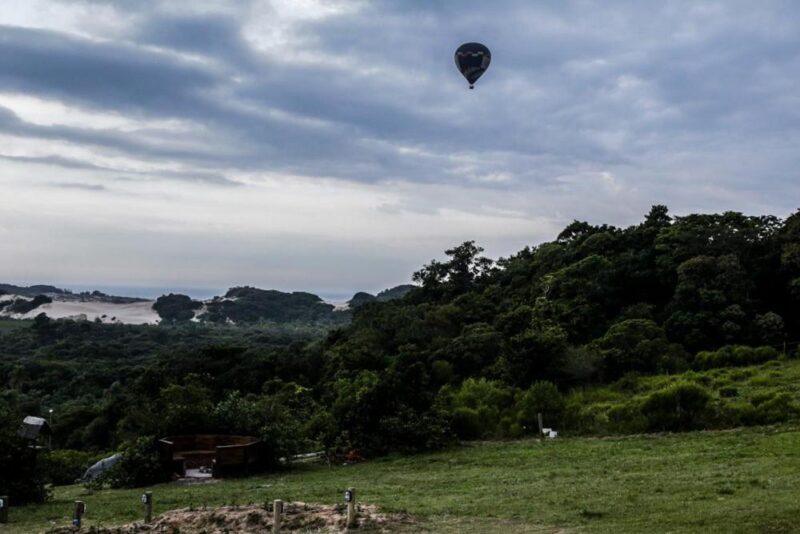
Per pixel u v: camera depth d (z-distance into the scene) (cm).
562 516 1491
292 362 6344
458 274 7506
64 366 9675
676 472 1981
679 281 5316
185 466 2809
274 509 1414
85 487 2817
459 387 4272
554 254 6862
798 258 5169
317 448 3241
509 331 5212
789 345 4741
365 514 1548
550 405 3412
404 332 5859
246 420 2980
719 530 1273
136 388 6088
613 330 4784
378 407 3212
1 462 2191
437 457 2912
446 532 1408
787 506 1397
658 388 3819
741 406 3012
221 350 6619
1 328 16700
